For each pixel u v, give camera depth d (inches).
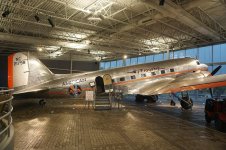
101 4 450.0
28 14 526.6
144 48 927.7
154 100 728.3
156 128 323.6
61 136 270.7
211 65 806.5
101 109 522.9
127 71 570.3
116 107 573.3
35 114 442.0
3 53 1087.6
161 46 885.8
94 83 550.3
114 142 247.9
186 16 460.4
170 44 852.6
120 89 559.2
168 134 288.8
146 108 563.8
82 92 543.5
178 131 307.0
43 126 327.6
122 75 564.7
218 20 585.0
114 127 325.7
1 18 545.3
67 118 398.0
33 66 520.7
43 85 527.2
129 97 971.9
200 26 535.2
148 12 508.7
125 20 575.5
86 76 553.9
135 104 666.8
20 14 526.0
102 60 1306.6
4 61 1124.5
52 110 503.5
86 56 1197.7
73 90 538.3
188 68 585.6
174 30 677.3
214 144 246.1
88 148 225.3
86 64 1328.7
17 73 499.8
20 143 239.8
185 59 602.9
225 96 754.2
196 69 588.4
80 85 542.6
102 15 477.7
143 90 515.5
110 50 891.4
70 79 544.1
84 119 389.1
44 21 581.3
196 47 852.0
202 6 470.3
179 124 356.2
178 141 256.4
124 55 1071.6
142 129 315.3
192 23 510.6
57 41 748.6
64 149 221.1
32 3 454.9
